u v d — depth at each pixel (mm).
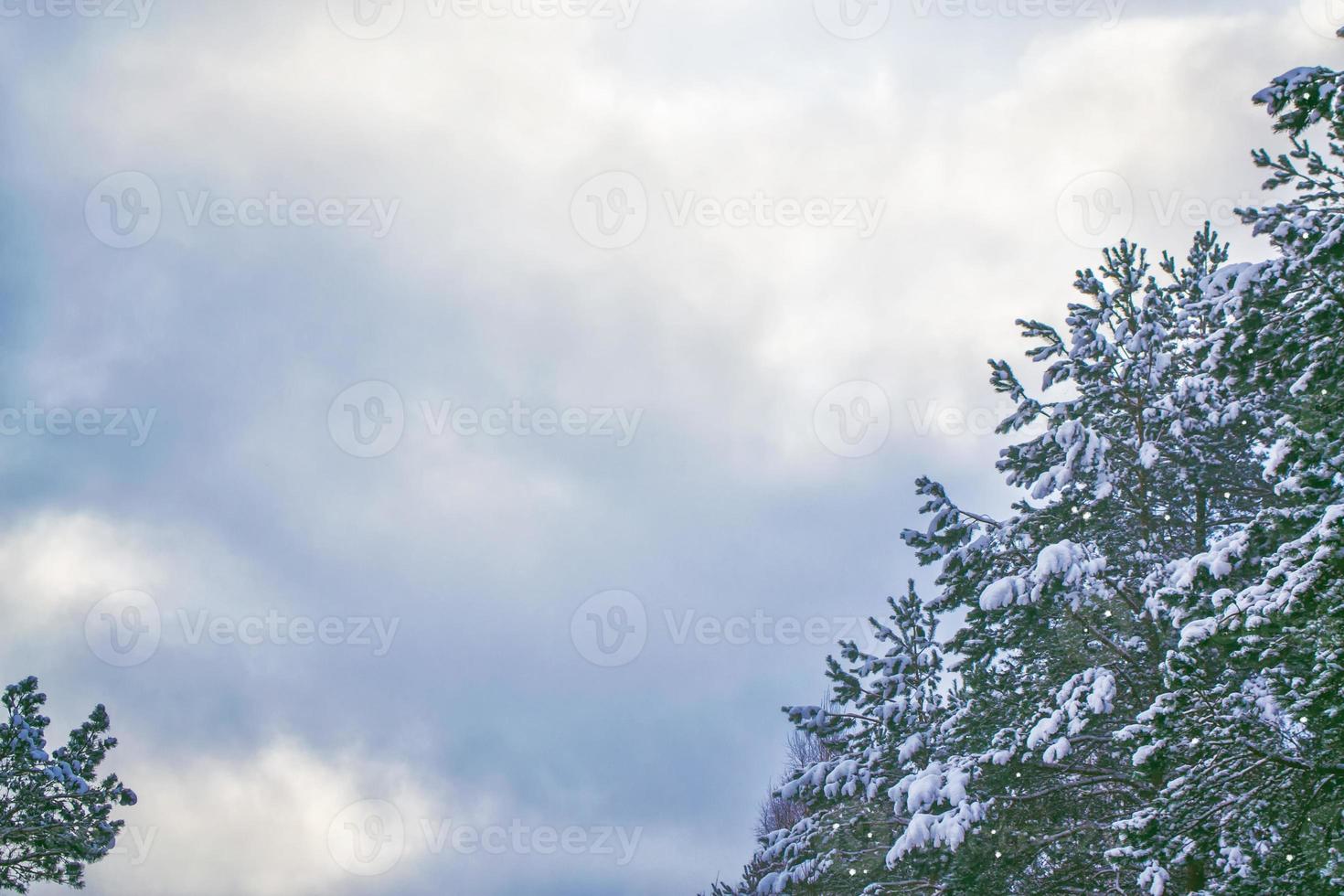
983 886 16281
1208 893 13195
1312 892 12398
